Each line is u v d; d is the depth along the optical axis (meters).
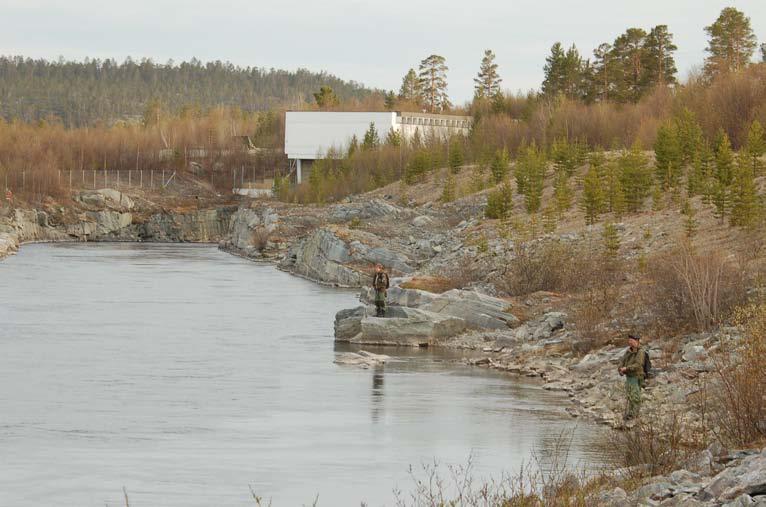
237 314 68.94
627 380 32.84
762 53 158.75
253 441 31.19
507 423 34.09
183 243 178.00
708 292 42.97
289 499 24.45
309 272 101.12
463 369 46.19
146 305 74.31
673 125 98.38
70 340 55.09
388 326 54.19
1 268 108.38
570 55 193.62
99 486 25.61
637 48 176.88
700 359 37.69
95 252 142.25
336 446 30.55
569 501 21.45
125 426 33.31
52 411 35.81
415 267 91.50
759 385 27.78
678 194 74.75
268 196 185.88
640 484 22.88
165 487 25.55
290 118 183.75
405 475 26.94
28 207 174.88
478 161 131.00
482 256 75.00
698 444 26.94
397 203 126.19
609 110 144.50
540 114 151.00
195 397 38.78
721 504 19.95
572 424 33.91
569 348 46.97
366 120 178.88
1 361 47.50
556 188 90.06
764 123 101.38
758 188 70.19
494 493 24.62
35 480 26.19
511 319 55.22
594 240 69.00
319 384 41.91
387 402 37.94
